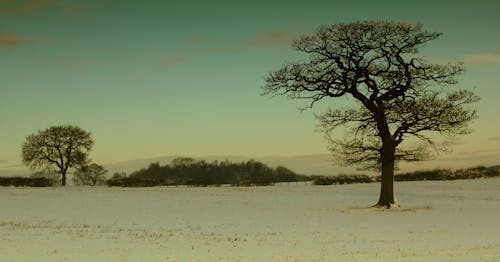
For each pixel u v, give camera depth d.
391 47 46.31
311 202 55.09
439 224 33.75
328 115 47.06
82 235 27.94
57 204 52.06
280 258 20.78
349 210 44.75
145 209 46.41
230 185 95.25
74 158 108.31
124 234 28.56
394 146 46.25
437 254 21.64
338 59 46.62
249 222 35.34
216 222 35.22
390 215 40.25
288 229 31.25
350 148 47.25
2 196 65.12
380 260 20.17
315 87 46.69
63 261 20.12
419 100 45.75
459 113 45.28
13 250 22.67
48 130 108.31
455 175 93.56
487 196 59.56
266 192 72.38
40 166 107.88
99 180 112.81
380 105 46.12
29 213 41.62
